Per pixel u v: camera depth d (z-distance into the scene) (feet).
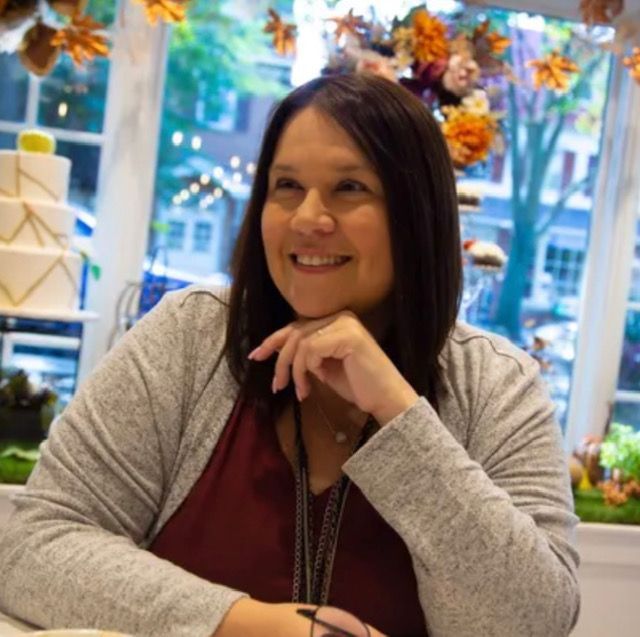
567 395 8.13
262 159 3.25
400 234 3.08
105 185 7.22
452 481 2.76
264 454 3.20
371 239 3.02
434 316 3.23
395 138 3.01
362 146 2.97
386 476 2.80
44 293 6.08
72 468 3.02
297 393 3.09
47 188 6.18
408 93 3.13
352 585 3.05
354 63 6.44
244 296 3.36
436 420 2.86
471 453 3.31
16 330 6.25
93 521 3.01
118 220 7.22
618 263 7.84
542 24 7.73
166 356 3.30
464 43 6.63
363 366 2.92
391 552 3.09
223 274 7.55
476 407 3.36
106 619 2.65
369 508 3.10
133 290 7.23
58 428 3.14
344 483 3.13
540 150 7.92
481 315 7.97
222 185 7.52
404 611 3.08
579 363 8.04
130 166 7.20
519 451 3.22
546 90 7.84
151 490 3.19
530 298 8.04
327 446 3.25
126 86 7.16
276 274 3.15
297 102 3.10
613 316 7.87
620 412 8.02
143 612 2.63
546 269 8.04
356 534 3.09
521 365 3.49
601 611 7.07
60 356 7.16
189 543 3.13
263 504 3.13
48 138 6.46
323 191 3.01
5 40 5.86
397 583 3.08
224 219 7.54
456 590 2.72
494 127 6.72
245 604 2.63
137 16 7.07
